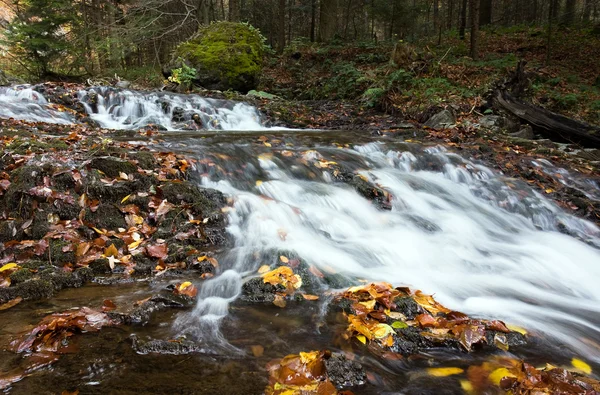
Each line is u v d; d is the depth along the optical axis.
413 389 1.89
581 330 2.62
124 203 3.73
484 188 5.74
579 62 16.73
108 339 2.15
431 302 2.74
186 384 1.81
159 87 13.73
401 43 13.61
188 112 9.06
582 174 6.71
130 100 9.09
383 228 4.22
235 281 2.95
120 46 15.52
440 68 13.20
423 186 5.55
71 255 3.06
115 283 2.86
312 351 2.12
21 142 4.48
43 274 2.79
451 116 9.58
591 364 2.21
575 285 3.44
